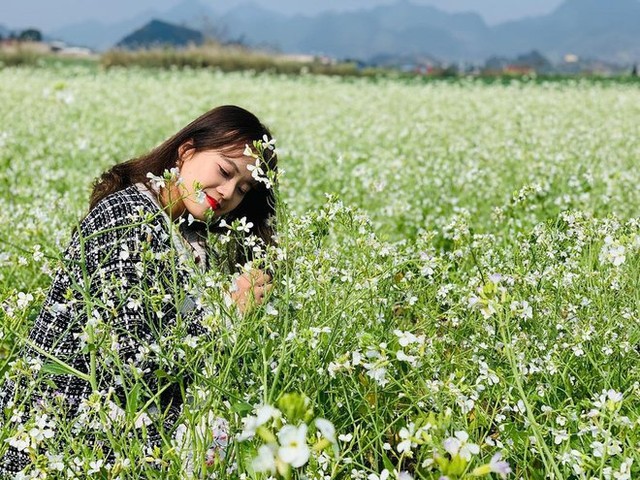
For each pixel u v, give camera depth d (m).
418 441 2.02
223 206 3.29
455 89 27.39
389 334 3.10
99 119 15.35
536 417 2.86
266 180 3.01
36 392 2.92
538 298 3.33
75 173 9.39
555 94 23.84
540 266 3.63
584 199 6.74
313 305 3.04
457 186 8.11
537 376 3.06
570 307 3.40
